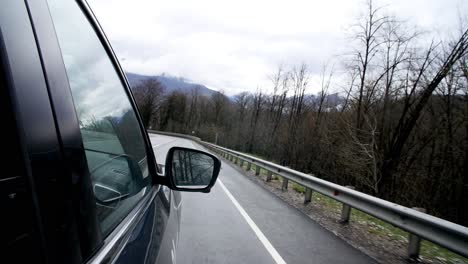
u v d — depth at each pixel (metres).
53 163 0.72
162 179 2.16
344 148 21.81
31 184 0.63
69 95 0.89
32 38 0.74
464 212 17.17
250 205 7.00
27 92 0.67
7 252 0.56
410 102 18.88
